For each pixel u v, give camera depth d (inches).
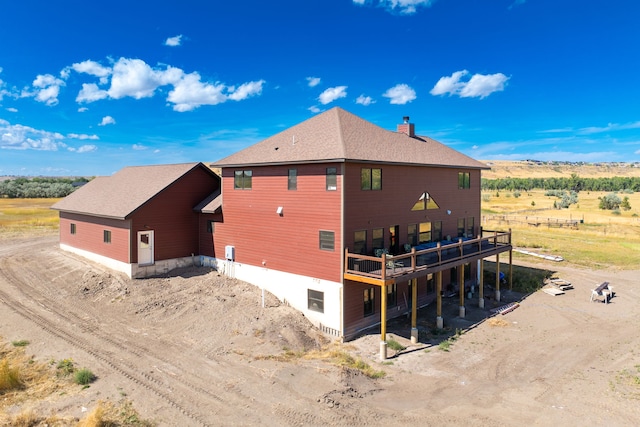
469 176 1104.2
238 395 509.0
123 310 818.8
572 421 470.9
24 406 472.4
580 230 2026.3
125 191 1108.5
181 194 1039.6
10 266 1117.7
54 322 752.3
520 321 833.5
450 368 618.5
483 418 476.7
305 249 794.2
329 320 754.2
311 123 920.9
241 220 932.6
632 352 672.4
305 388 523.5
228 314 773.9
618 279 1152.2
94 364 589.9
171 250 1024.9
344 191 729.0
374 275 683.4
